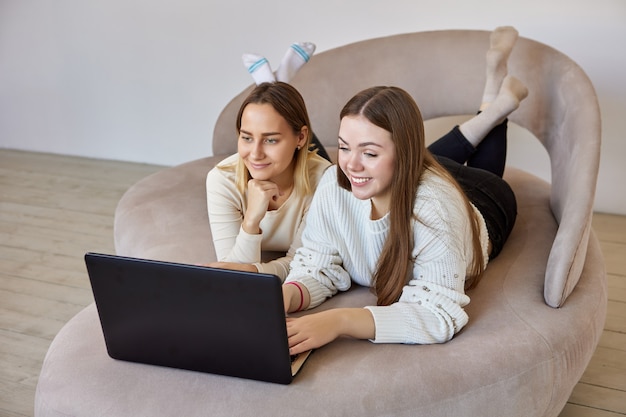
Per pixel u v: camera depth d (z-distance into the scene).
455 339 1.50
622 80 2.74
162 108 3.52
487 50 2.41
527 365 1.45
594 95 2.03
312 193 1.82
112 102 3.62
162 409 1.31
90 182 3.42
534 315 1.58
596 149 1.82
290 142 1.65
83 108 3.70
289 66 2.10
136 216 2.10
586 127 1.91
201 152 3.52
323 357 1.43
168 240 1.95
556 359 1.50
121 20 3.44
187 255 1.86
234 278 1.22
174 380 1.37
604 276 1.80
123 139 3.67
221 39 3.27
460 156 2.19
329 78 2.51
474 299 1.65
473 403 1.38
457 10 2.87
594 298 1.68
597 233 2.75
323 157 2.10
